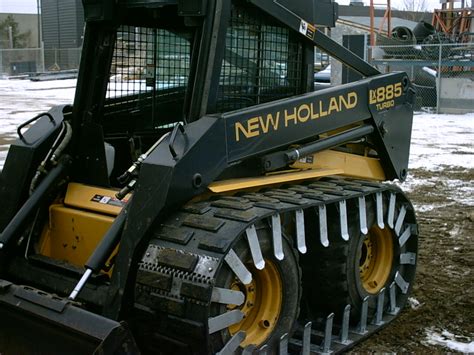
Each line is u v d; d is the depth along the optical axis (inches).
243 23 155.3
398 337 174.4
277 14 159.3
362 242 170.6
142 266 129.2
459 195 345.4
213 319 124.1
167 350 131.3
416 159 445.7
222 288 125.1
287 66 167.5
